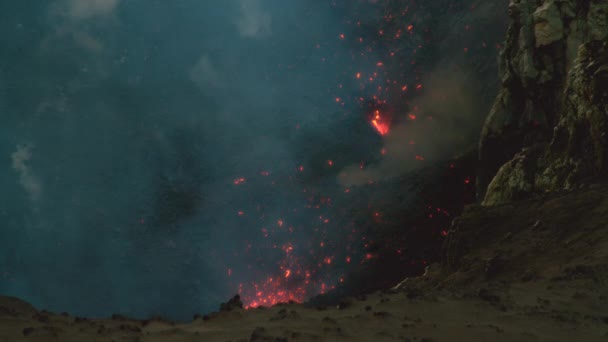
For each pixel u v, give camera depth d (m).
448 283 9.10
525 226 10.08
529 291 5.43
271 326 3.82
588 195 10.21
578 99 12.94
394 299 4.73
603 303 4.93
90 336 3.59
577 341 3.73
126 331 3.72
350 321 3.95
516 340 3.61
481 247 10.17
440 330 3.74
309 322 3.94
